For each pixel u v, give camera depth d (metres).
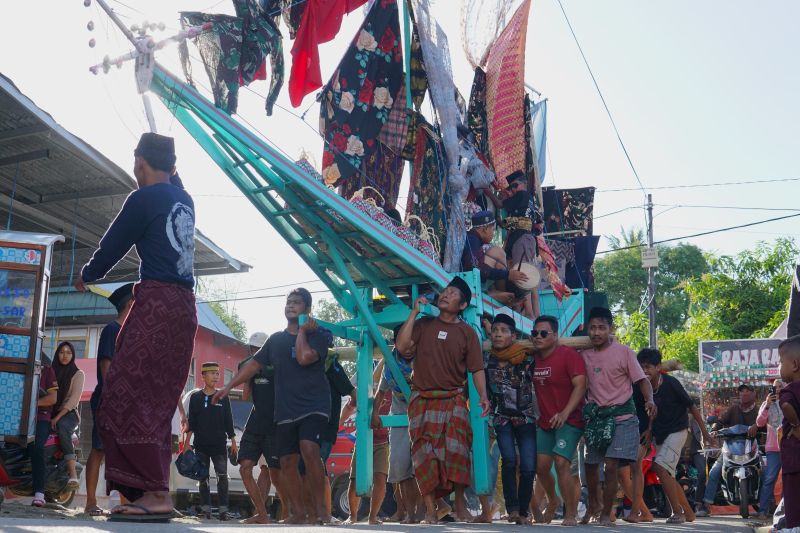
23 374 7.68
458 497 7.32
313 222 8.08
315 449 6.82
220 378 22.80
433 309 8.53
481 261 9.03
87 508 7.75
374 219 8.03
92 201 13.07
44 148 11.33
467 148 10.30
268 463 8.20
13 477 8.47
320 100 8.70
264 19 7.49
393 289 9.08
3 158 11.55
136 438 4.10
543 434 7.75
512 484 7.60
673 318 53.38
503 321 7.79
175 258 4.29
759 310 35.22
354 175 9.06
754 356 20.14
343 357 9.16
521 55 10.83
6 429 7.53
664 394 9.45
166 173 4.55
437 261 8.70
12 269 7.83
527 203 10.40
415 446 7.18
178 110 7.62
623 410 7.57
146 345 4.14
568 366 7.60
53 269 15.88
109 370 4.14
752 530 6.86
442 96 9.23
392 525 6.37
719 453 13.91
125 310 7.30
